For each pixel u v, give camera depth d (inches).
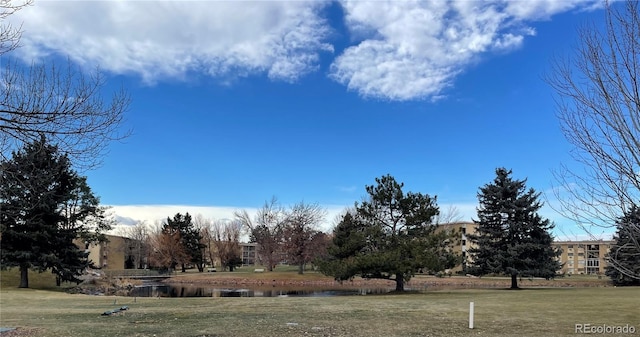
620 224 265.3
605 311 692.7
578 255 3270.2
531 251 1494.8
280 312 681.6
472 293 1177.4
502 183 1560.0
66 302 912.9
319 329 503.8
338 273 1135.0
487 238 1563.7
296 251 2632.9
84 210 1514.5
